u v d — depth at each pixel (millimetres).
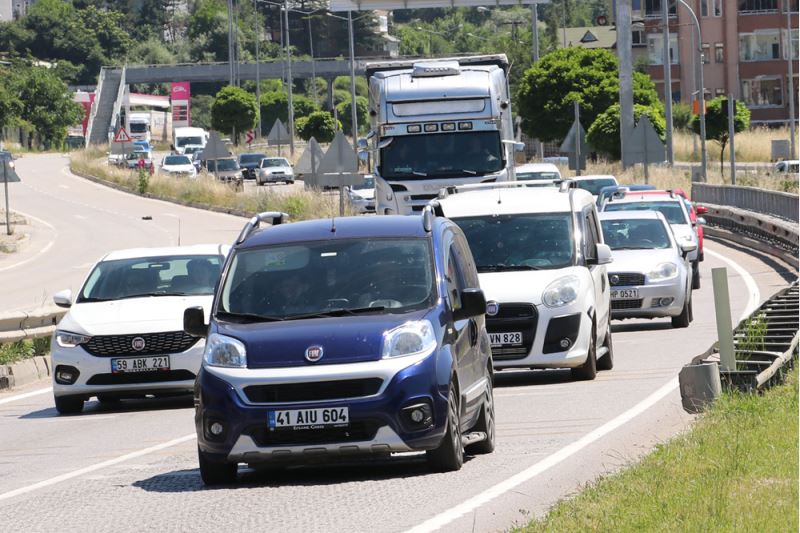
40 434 43375
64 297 49812
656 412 38500
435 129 84125
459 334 31453
